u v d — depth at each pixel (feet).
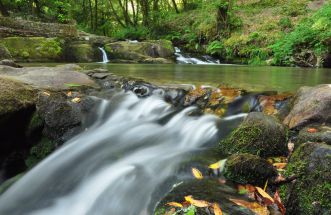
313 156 6.95
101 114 13.46
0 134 12.39
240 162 7.71
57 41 43.60
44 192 10.18
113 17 91.76
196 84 15.47
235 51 45.60
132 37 71.10
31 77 15.53
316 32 37.55
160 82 16.43
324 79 19.70
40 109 12.74
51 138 12.69
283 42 40.68
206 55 50.98
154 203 7.61
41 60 40.37
